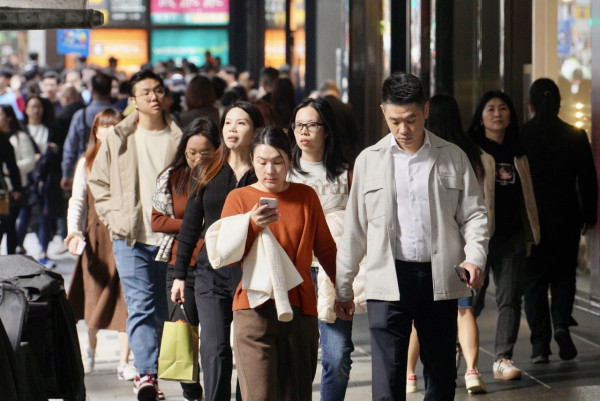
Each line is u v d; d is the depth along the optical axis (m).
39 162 25.33
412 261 9.59
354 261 9.86
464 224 9.68
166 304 13.33
